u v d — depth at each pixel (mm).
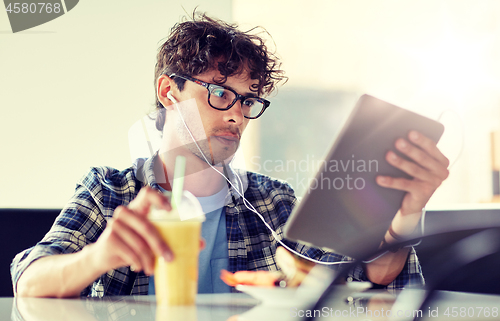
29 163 1745
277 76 1318
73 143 1783
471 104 2281
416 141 762
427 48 2230
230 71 1095
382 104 754
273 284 797
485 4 2254
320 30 2162
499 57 2312
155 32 1881
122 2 1851
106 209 992
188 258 521
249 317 487
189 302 527
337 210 781
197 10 1955
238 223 1113
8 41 1753
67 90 1792
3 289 1133
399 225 819
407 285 834
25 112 1757
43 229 1186
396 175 779
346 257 869
